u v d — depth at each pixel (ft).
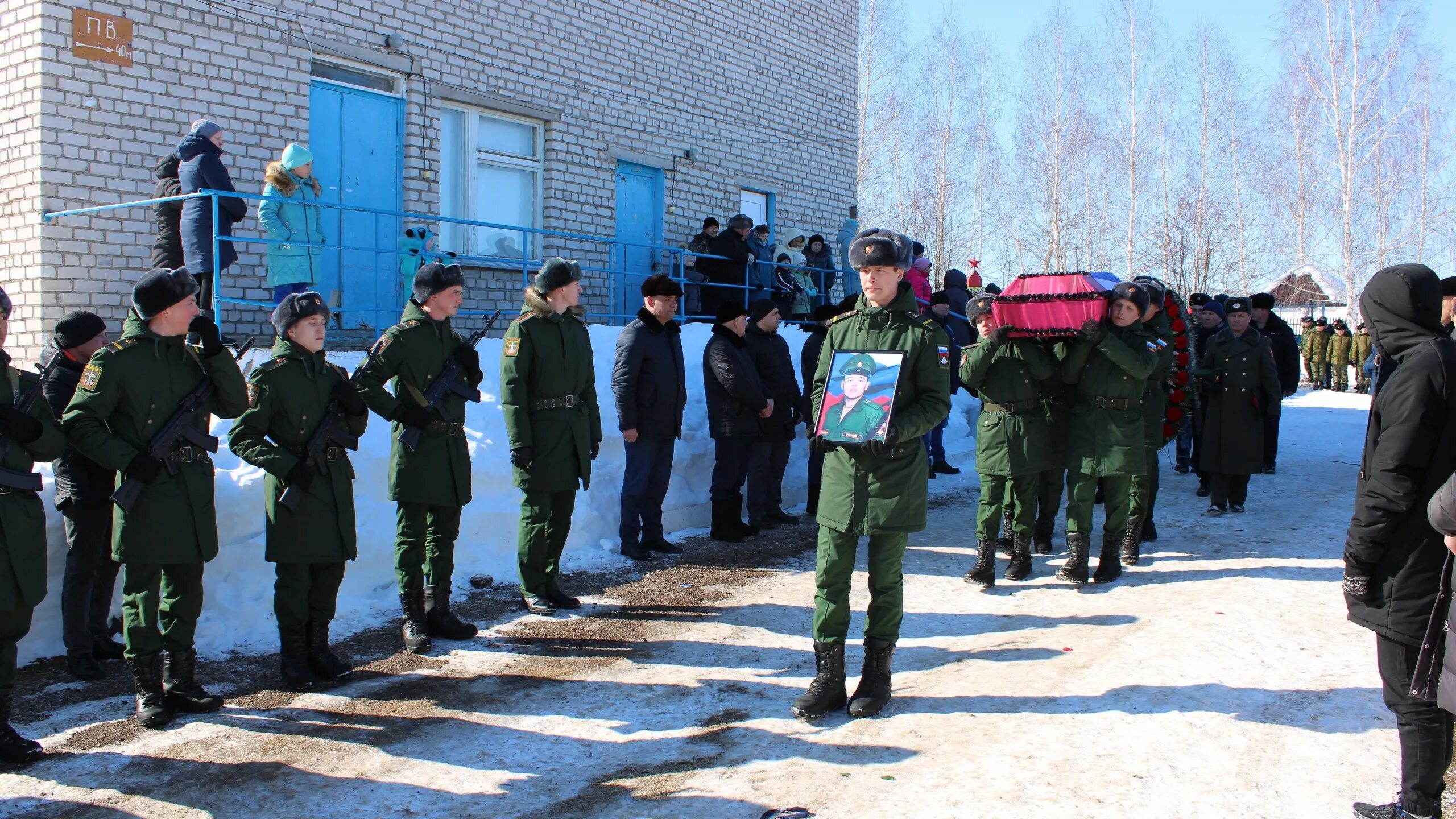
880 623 14.33
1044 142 99.60
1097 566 22.68
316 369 15.30
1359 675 15.16
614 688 15.33
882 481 13.93
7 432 11.82
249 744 13.15
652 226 39.73
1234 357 27.40
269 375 14.78
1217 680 15.02
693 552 23.98
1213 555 23.24
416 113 31.42
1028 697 14.65
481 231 33.86
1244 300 27.48
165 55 25.96
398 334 16.90
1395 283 10.37
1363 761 12.36
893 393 13.73
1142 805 11.30
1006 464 20.65
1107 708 14.10
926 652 16.97
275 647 16.85
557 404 18.67
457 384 17.35
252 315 27.76
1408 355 10.19
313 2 28.78
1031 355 20.84
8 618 12.12
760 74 44.11
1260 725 13.42
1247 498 30.81
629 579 21.52
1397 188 93.15
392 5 30.63
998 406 20.89
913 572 22.31
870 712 14.11
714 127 41.83
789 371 26.58
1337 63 90.48
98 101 24.89
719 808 11.42
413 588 16.90
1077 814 11.10
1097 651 16.57
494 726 13.84
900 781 12.03
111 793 11.78
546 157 35.53
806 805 11.43
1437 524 9.20
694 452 27.20
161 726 13.61
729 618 18.85
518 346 18.31
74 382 15.47
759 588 20.98
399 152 31.40
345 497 15.34
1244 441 27.43
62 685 15.05
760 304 26.35
